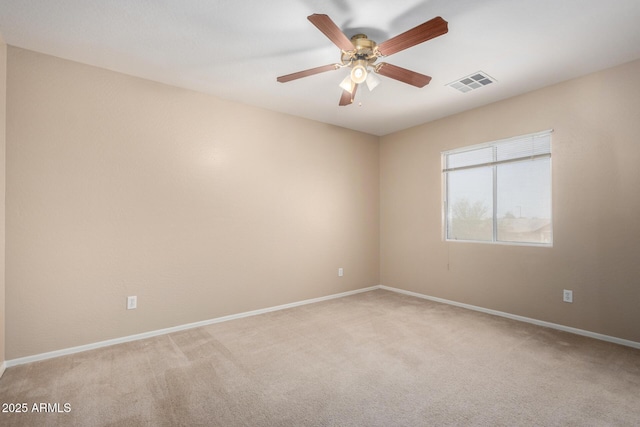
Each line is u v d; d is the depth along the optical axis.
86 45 2.46
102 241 2.80
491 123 3.70
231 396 1.98
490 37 2.37
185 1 1.97
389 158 4.98
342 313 3.74
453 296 4.10
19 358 2.42
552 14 2.10
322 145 4.40
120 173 2.89
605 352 2.60
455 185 4.17
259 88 3.26
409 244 4.66
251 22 2.18
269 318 3.56
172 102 3.18
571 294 3.06
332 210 4.50
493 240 3.76
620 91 2.79
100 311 2.78
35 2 1.96
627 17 2.12
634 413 1.79
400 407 1.86
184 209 3.24
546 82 3.16
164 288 3.12
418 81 2.45
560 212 3.15
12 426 1.68
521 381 2.15
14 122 2.43
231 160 3.57
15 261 2.42
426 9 2.05
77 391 2.03
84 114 2.72
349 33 2.33
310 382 2.15
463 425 1.70
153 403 1.90
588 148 2.97
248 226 3.69
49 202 2.57
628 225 2.74
